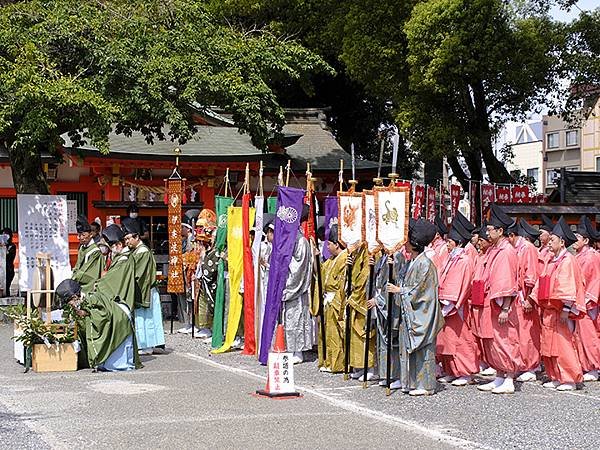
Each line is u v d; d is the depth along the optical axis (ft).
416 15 75.82
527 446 25.21
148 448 24.31
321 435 26.07
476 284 34.73
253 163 84.12
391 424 27.94
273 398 32.32
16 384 35.60
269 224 44.06
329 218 45.88
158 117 57.31
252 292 45.50
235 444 24.80
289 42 69.82
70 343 39.58
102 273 43.68
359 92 115.44
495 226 34.47
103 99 54.24
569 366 34.78
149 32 59.31
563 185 78.69
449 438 26.04
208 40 61.87
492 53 75.41
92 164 78.43
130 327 39.96
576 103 87.76
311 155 92.58
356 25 83.35
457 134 81.92
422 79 78.28
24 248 53.83
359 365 36.70
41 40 54.29
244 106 60.64
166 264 66.39
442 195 69.97
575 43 82.12
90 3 59.31
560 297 34.30
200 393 33.27
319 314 40.42
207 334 53.72
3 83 51.31
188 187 83.92
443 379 37.22
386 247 33.47
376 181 34.91
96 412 29.43
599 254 38.17
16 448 24.45
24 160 61.52
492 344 34.27
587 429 27.55
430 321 32.78
